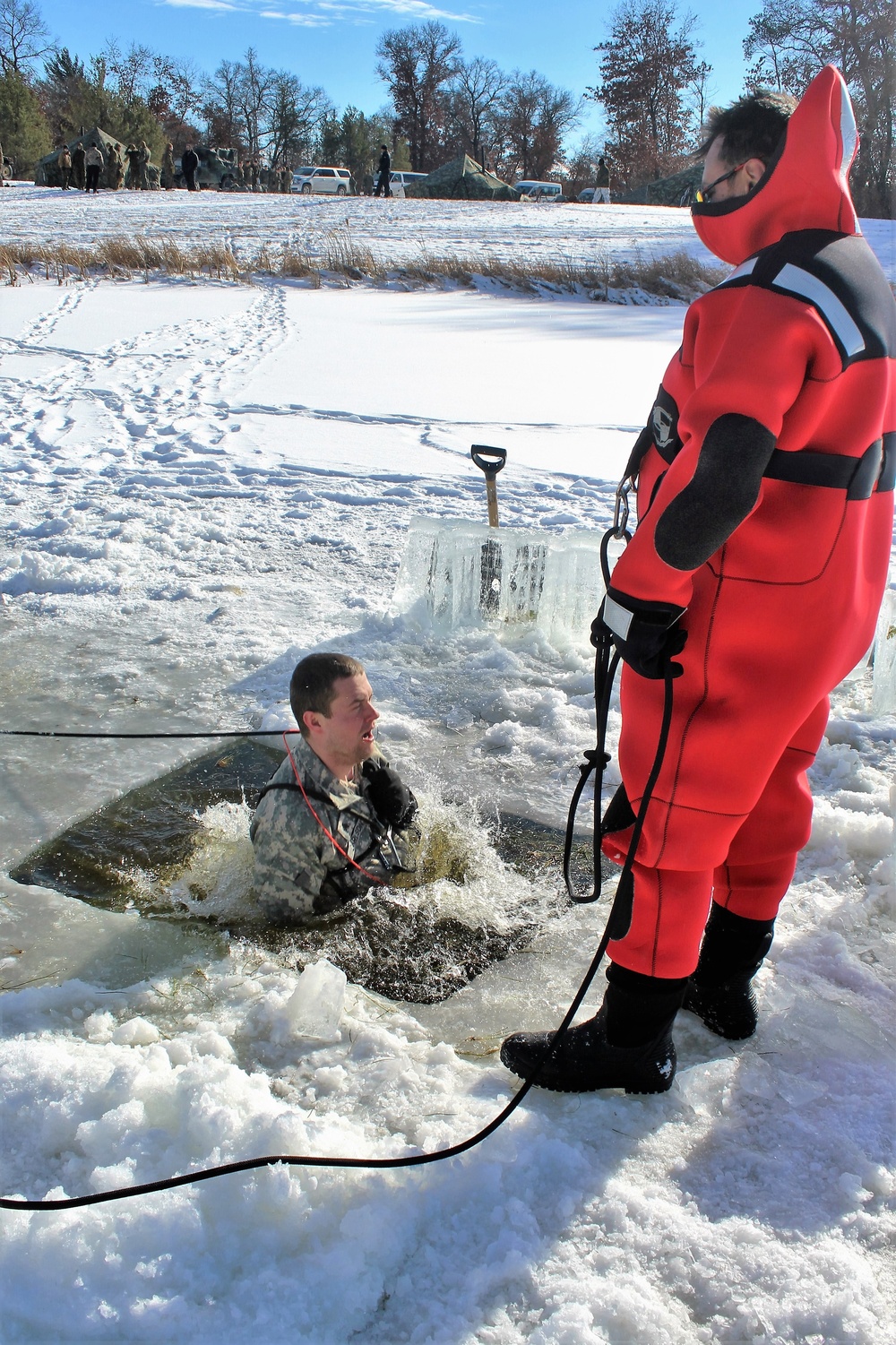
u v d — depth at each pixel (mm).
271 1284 1631
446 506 6734
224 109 76062
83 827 3098
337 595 5152
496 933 2680
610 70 65125
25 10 68062
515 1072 2145
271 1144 1841
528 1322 1616
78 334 13477
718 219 1884
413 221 31750
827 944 2578
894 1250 1764
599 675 1975
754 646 1788
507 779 3465
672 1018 2080
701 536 1631
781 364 1598
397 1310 1638
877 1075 2168
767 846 2154
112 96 59000
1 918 2658
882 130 40625
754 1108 2072
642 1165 1934
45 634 4562
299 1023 2268
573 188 69250
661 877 1974
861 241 1786
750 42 43625
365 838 2768
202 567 5527
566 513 6504
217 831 3043
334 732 2615
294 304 17547
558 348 13977
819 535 1743
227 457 7887
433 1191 1812
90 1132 1865
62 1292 1611
